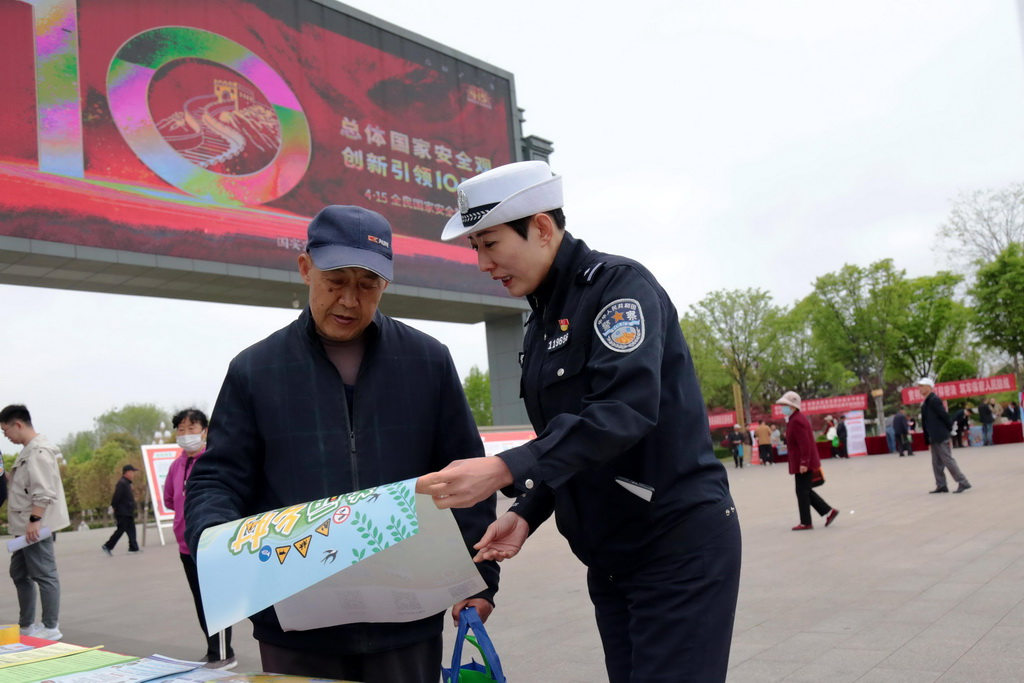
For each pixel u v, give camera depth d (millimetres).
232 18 12148
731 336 41000
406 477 1781
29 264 10008
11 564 5277
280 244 12133
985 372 43156
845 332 37156
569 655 3988
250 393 1759
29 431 5336
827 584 5156
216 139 11617
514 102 16953
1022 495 9125
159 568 9609
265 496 1779
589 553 1659
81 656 1638
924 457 20031
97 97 10375
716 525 1554
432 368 1868
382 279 1677
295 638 1655
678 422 1557
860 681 3209
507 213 1567
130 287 11516
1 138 9500
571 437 1291
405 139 14570
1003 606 4188
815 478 7938
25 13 9859
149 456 13711
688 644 1497
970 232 30281
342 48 13797
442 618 1800
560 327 1606
